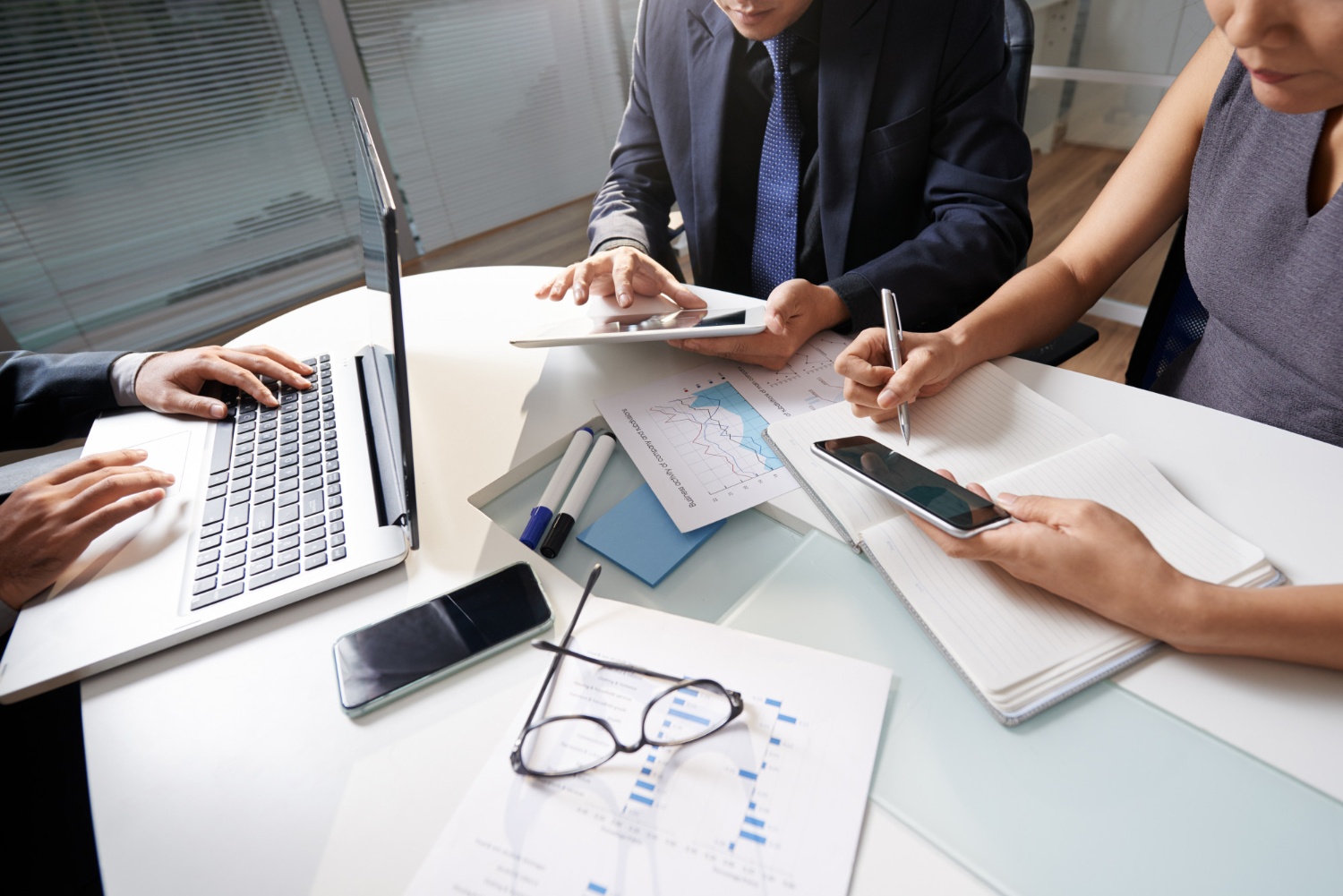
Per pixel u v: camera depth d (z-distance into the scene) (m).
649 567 0.60
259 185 2.56
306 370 0.89
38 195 2.18
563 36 3.12
